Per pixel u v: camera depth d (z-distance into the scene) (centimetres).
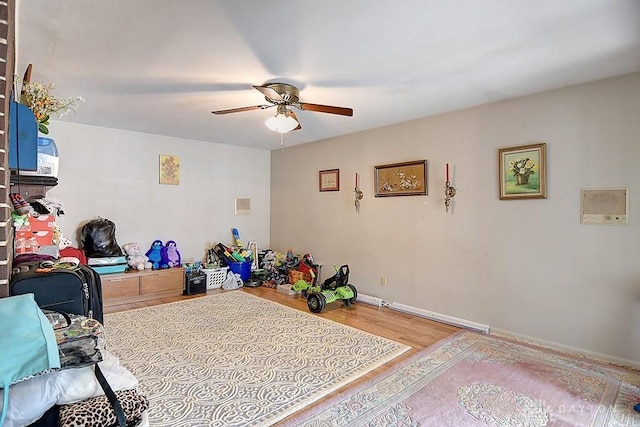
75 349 122
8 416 104
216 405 219
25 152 174
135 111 375
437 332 349
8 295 140
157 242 492
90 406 115
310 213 541
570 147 300
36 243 251
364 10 185
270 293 500
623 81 275
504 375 258
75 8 183
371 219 455
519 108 327
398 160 423
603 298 286
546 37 214
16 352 106
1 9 135
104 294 424
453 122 373
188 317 385
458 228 371
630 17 191
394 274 430
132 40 218
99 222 434
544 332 316
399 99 332
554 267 310
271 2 178
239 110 306
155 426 197
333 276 467
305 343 316
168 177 507
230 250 549
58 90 306
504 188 337
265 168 615
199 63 252
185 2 178
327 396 231
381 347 309
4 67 135
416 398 228
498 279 344
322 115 388
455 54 238
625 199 275
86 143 442
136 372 258
